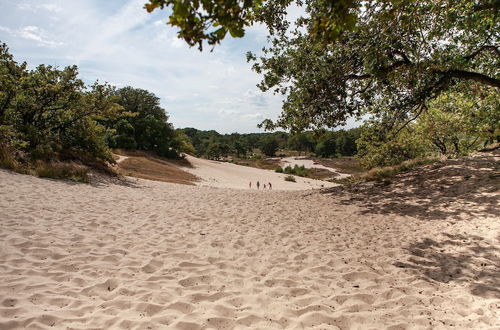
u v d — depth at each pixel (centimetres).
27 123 1541
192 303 371
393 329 333
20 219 628
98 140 1816
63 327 299
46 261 455
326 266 512
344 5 190
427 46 873
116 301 357
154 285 411
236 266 504
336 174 6869
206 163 5678
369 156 2108
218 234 684
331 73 978
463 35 964
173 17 159
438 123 1664
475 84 1173
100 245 554
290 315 356
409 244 619
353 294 412
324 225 784
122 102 6588
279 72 1123
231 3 159
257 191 1603
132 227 692
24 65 1534
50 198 866
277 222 814
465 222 696
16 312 315
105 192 1155
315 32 206
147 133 5534
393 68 902
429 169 1214
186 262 502
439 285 442
